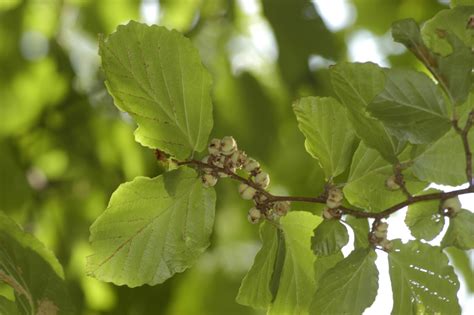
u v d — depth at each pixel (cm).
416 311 112
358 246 111
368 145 109
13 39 163
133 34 109
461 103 107
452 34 107
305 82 154
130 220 110
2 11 162
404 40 107
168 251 111
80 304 164
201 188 110
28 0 161
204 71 110
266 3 149
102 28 158
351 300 110
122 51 109
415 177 111
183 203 110
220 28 159
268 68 160
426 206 111
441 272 111
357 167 112
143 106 109
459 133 107
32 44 164
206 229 110
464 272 160
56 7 162
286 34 149
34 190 164
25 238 114
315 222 112
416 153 110
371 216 110
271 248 112
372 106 107
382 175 111
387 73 107
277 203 111
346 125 111
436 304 112
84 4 159
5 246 114
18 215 161
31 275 114
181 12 159
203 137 110
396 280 112
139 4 158
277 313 114
